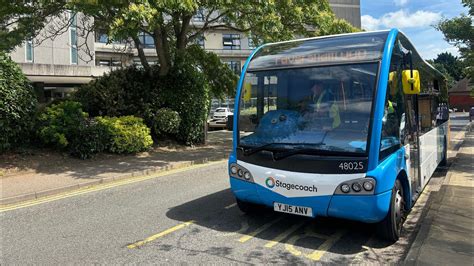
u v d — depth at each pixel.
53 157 11.00
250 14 14.09
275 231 5.49
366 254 4.69
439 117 9.48
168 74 15.45
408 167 5.63
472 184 7.78
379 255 4.66
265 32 13.84
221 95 18.67
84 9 10.14
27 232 5.60
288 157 4.96
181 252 4.74
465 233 4.96
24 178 9.09
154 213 6.44
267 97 5.56
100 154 12.06
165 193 7.95
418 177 6.43
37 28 13.12
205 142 16.38
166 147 14.64
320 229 5.55
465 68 17.28
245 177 5.35
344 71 5.10
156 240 5.16
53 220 6.19
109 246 4.98
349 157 4.62
